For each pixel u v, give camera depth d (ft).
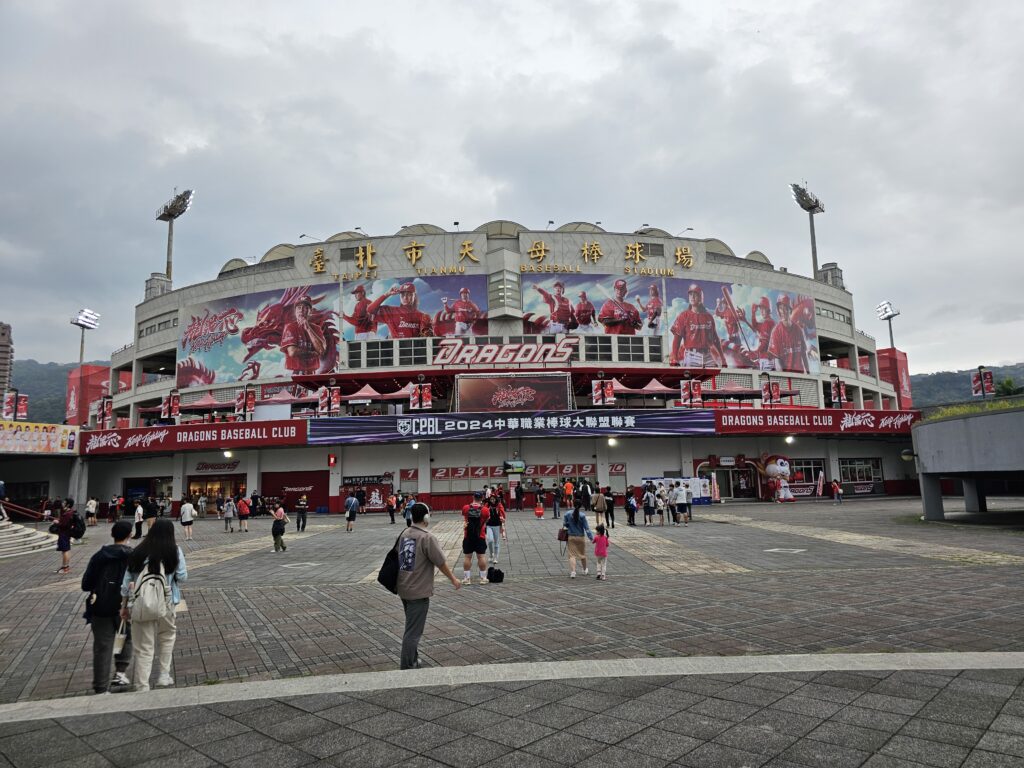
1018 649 21.94
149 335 173.99
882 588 34.68
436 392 141.18
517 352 131.75
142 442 126.31
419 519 22.04
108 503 130.52
